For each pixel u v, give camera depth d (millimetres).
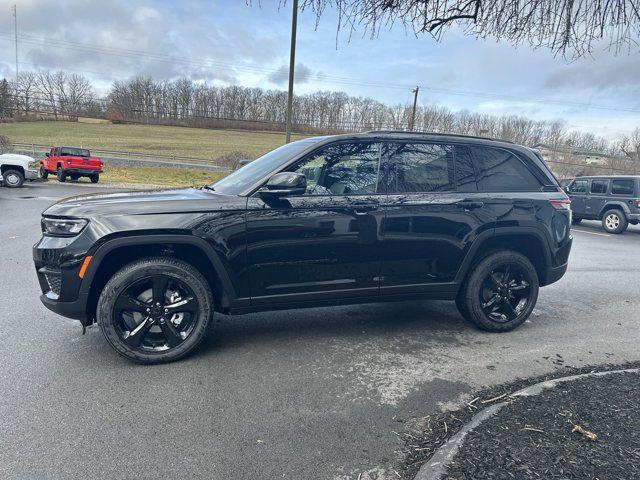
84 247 3279
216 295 3828
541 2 2693
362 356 3771
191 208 3434
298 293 3750
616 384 3055
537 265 4570
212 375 3365
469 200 4082
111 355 3656
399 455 2455
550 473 2121
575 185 15469
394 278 3975
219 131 74750
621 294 5992
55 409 2852
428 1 2873
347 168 3822
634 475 2102
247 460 2396
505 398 3006
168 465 2344
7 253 7332
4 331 4105
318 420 2791
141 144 59500
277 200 3586
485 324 4336
